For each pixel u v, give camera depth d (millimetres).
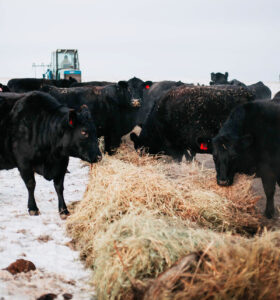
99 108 8297
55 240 3914
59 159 4711
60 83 14398
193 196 4488
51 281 2988
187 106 6738
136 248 2891
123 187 4328
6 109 4758
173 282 2344
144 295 2453
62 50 21969
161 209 4180
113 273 2824
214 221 4266
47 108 4711
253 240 2760
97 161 4641
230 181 4863
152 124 7625
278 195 5664
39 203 5148
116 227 3350
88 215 4254
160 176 4727
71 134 4520
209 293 2154
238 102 6496
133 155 7758
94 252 3385
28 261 3174
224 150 4762
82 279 3141
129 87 8500
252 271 2305
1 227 4117
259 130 4754
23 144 4609
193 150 7168
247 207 4758
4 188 5855
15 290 2742
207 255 2529
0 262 3223
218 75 18125
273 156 4691
